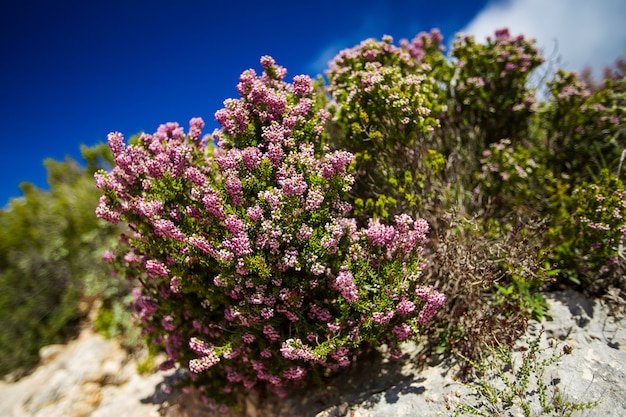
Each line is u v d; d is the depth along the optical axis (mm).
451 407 3133
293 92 3820
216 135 3799
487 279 3637
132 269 4391
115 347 6430
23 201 10570
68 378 5988
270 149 3293
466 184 4828
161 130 4156
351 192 4246
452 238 3762
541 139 5441
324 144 3787
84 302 8383
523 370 3010
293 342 3145
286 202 3139
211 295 3562
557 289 4094
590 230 3809
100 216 3648
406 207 4047
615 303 3760
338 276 3166
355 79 4230
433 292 3264
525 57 5008
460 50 5145
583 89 4977
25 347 7758
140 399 5281
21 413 5805
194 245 3184
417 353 3875
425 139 4645
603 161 4613
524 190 4621
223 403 4215
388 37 4602
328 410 3598
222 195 3277
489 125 5254
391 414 3270
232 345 3426
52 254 8570
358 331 3303
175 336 4156
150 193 3645
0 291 8273
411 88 4043
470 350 3482
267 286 3367
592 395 2928
